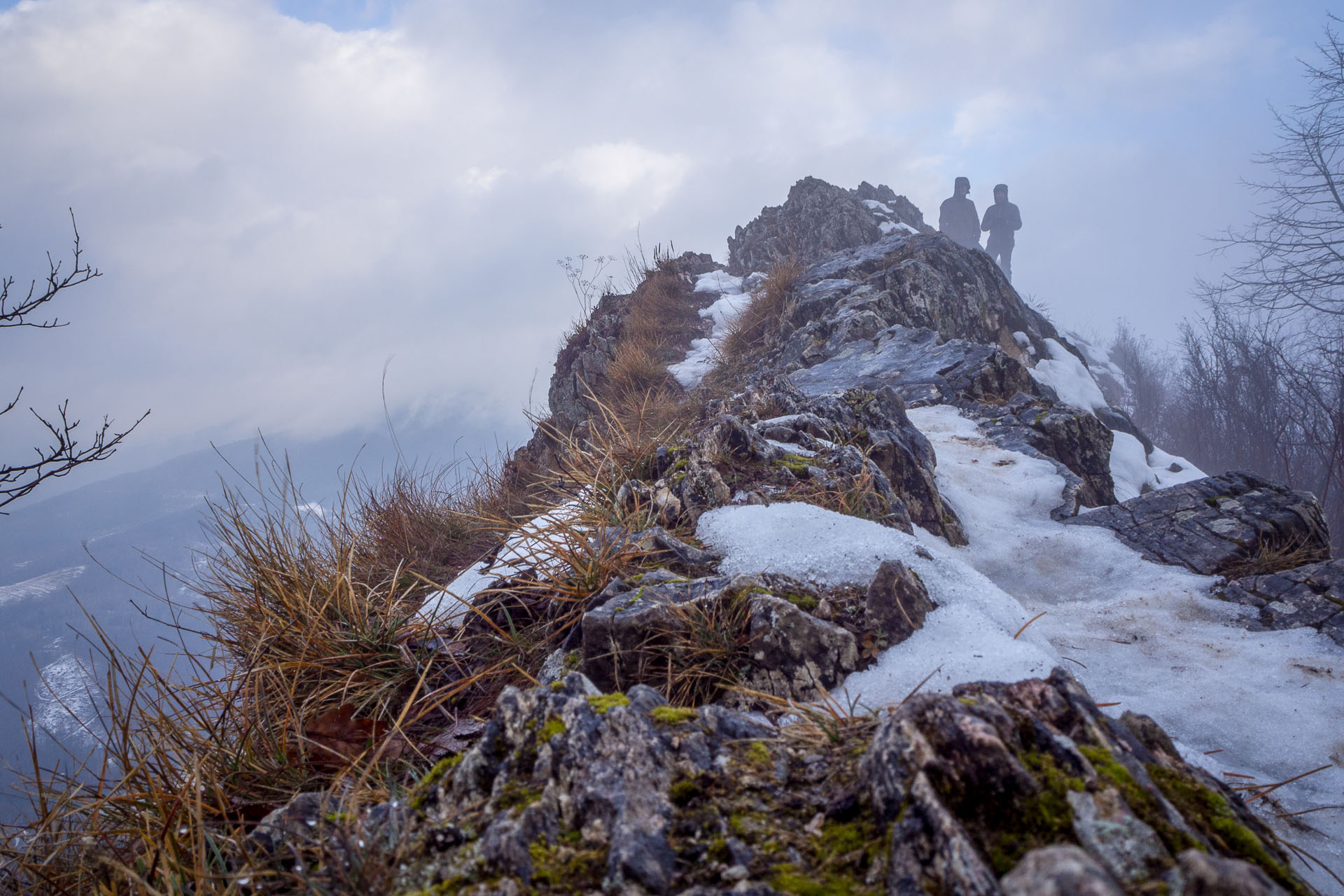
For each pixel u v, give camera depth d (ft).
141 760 6.42
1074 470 18.29
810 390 23.62
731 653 7.27
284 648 9.12
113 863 5.18
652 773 4.43
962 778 3.78
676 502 10.89
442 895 3.82
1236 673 9.11
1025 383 22.97
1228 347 52.54
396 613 9.68
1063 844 3.46
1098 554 13.01
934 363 23.73
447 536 15.44
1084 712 4.65
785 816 4.25
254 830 5.23
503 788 4.50
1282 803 6.99
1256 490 14.01
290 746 7.47
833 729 5.25
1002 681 6.20
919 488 13.96
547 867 3.89
